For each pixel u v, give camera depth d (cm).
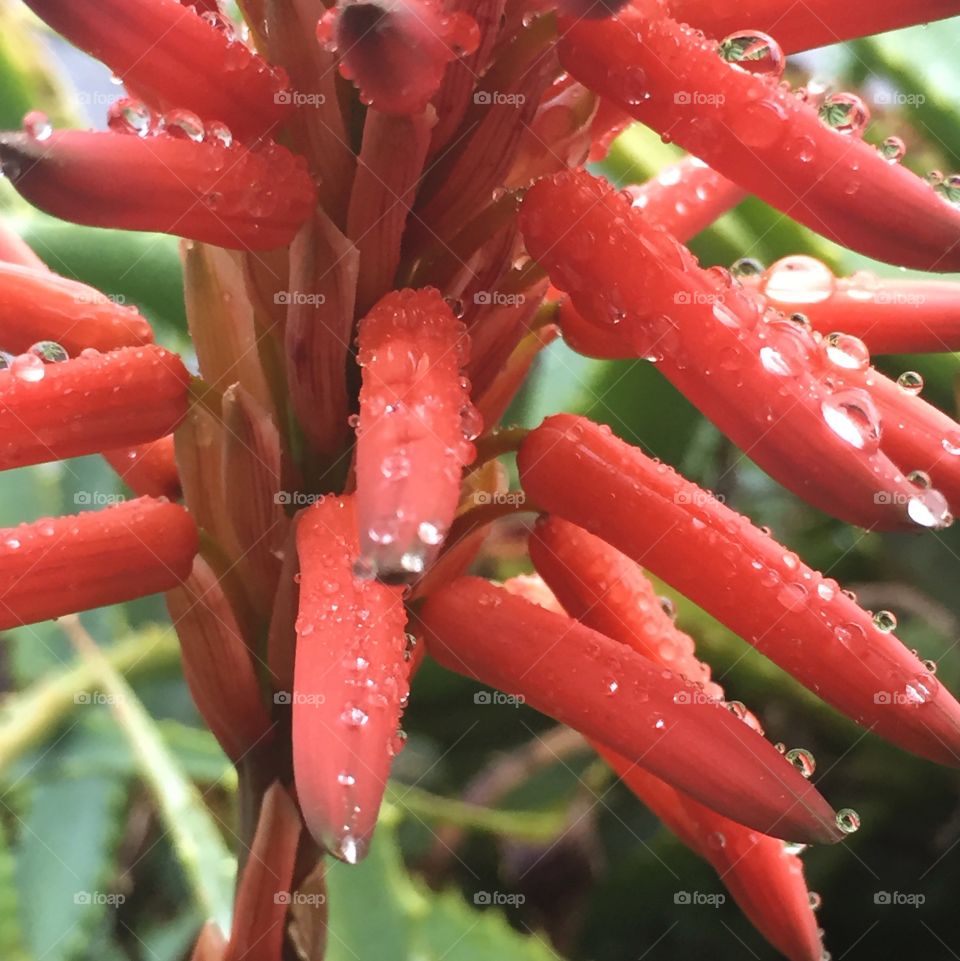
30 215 18
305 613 8
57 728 18
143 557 9
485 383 10
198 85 8
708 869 18
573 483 9
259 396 10
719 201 12
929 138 19
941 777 18
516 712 19
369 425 8
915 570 20
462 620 9
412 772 20
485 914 17
